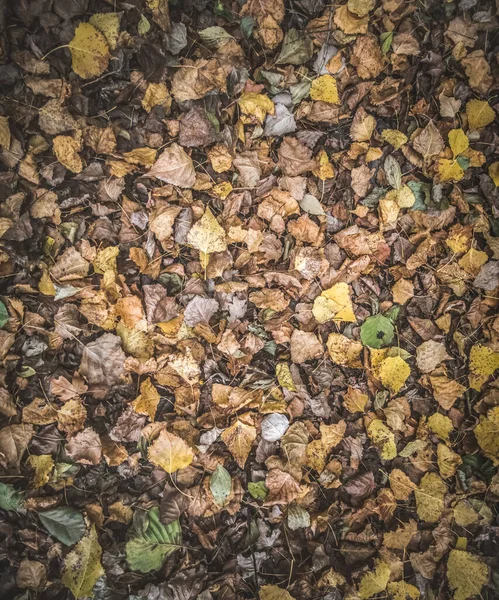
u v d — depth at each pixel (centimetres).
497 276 73
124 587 65
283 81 69
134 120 67
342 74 70
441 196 72
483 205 73
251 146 69
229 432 67
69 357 66
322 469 69
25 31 63
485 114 73
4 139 63
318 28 69
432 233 72
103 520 65
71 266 65
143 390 66
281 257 70
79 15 64
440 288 73
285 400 69
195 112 67
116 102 66
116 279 66
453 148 72
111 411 66
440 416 72
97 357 65
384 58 71
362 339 71
